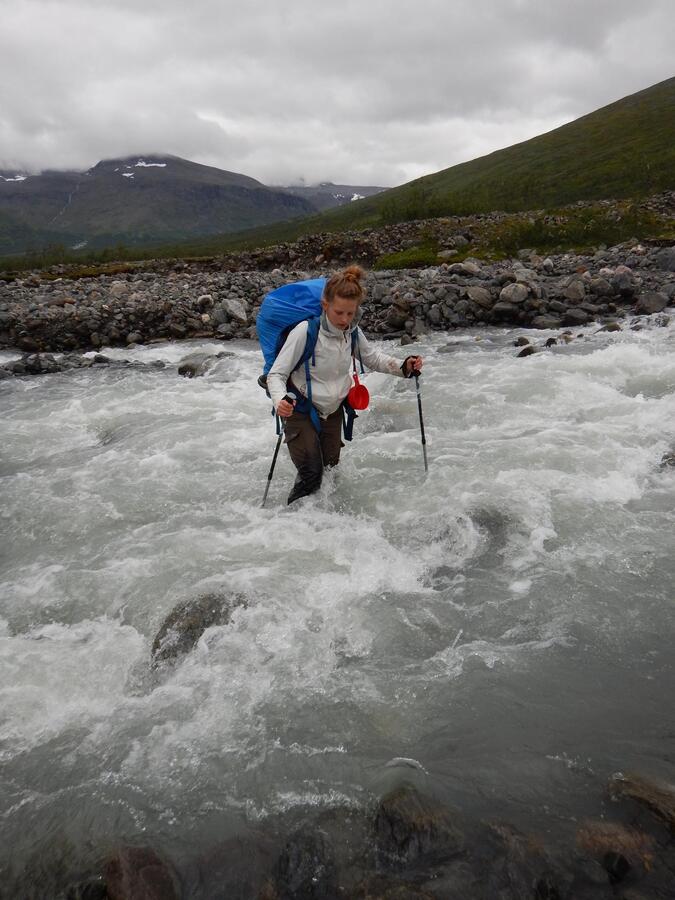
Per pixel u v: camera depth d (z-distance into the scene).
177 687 3.79
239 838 2.85
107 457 7.75
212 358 13.32
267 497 6.37
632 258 19.41
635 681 3.65
